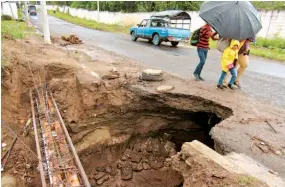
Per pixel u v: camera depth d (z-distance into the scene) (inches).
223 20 237.8
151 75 298.7
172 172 274.2
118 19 1198.9
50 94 276.4
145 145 305.1
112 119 287.9
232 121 204.4
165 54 491.8
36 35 573.3
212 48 583.8
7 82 245.1
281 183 131.6
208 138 295.7
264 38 632.4
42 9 464.8
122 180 277.1
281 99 257.9
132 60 415.2
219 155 152.7
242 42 265.6
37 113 249.4
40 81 290.8
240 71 284.2
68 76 312.8
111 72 322.3
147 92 273.1
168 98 267.9
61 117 239.1
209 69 370.9
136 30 676.7
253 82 316.5
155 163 293.6
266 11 650.8
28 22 783.1
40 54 354.0
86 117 274.1
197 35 287.1
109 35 792.3
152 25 642.8
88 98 274.2
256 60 470.3
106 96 284.0
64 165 179.8
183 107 264.2
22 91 276.8
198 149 157.2
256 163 150.0
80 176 170.4
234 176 134.0
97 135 278.4
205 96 253.0
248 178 132.2
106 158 285.7
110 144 284.2
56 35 676.7
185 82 299.7
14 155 201.6
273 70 387.5
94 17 1435.8
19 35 461.4
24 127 233.8
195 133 306.0
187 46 627.5
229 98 252.2
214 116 263.9
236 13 235.3
